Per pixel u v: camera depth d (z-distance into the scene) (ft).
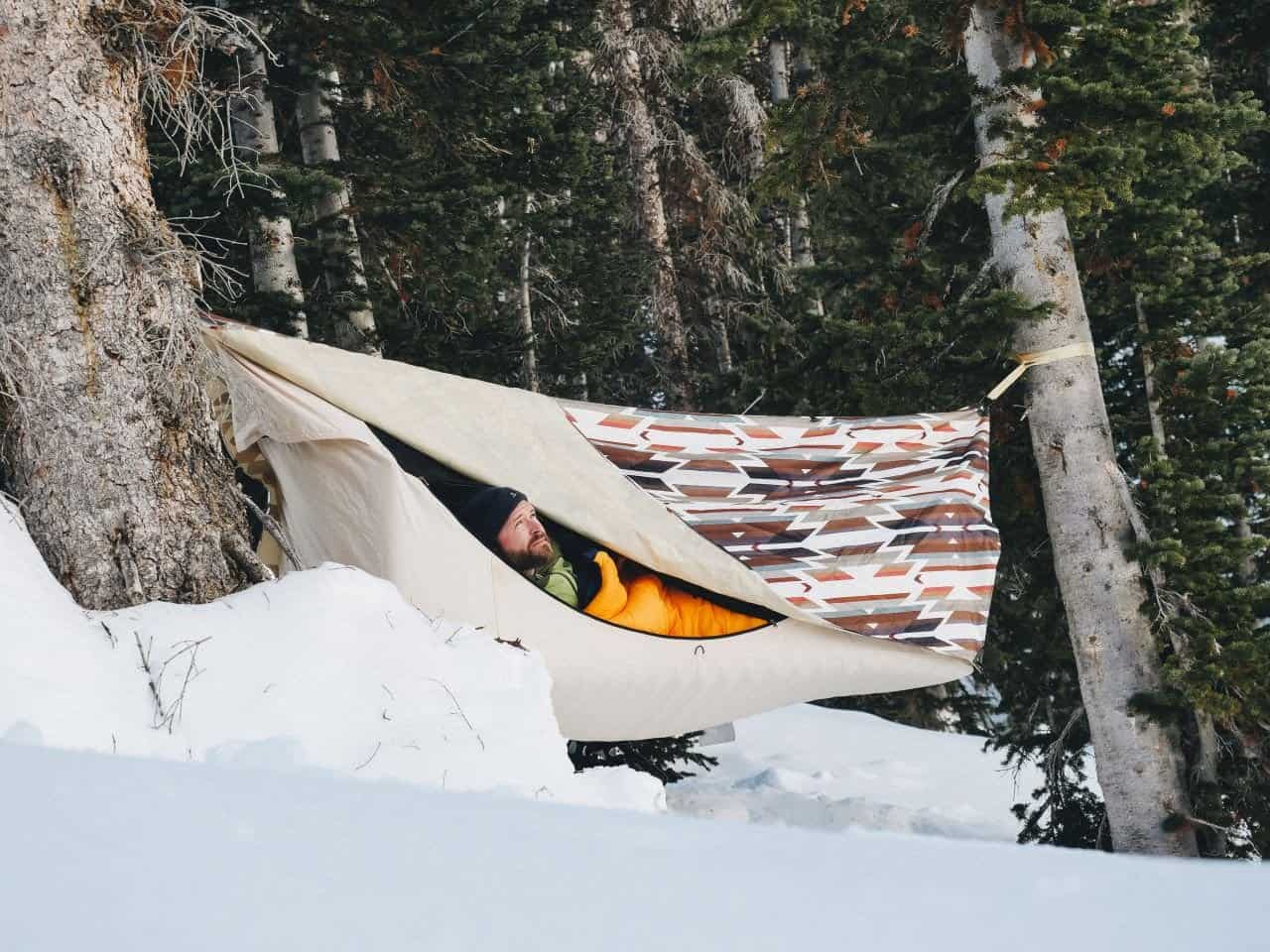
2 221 17.83
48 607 15.19
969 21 33.40
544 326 64.18
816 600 23.40
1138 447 34.22
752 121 62.64
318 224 38.11
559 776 15.53
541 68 44.57
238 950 4.30
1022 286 32.94
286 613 16.21
